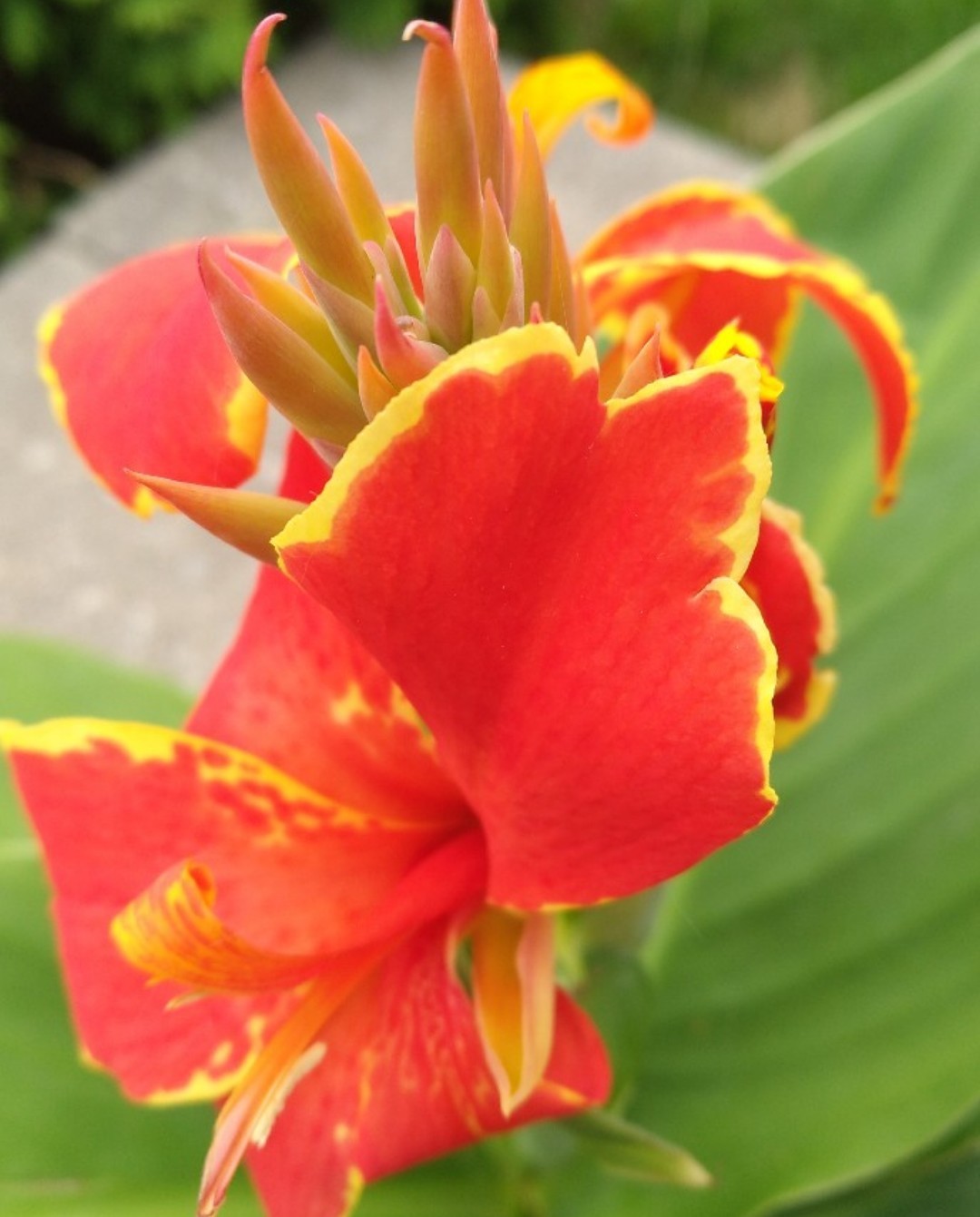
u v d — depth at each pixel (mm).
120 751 159
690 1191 225
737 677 103
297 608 162
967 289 276
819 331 286
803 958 239
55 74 678
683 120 691
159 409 143
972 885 234
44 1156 228
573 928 189
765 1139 224
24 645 304
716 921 246
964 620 252
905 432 168
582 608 107
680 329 179
